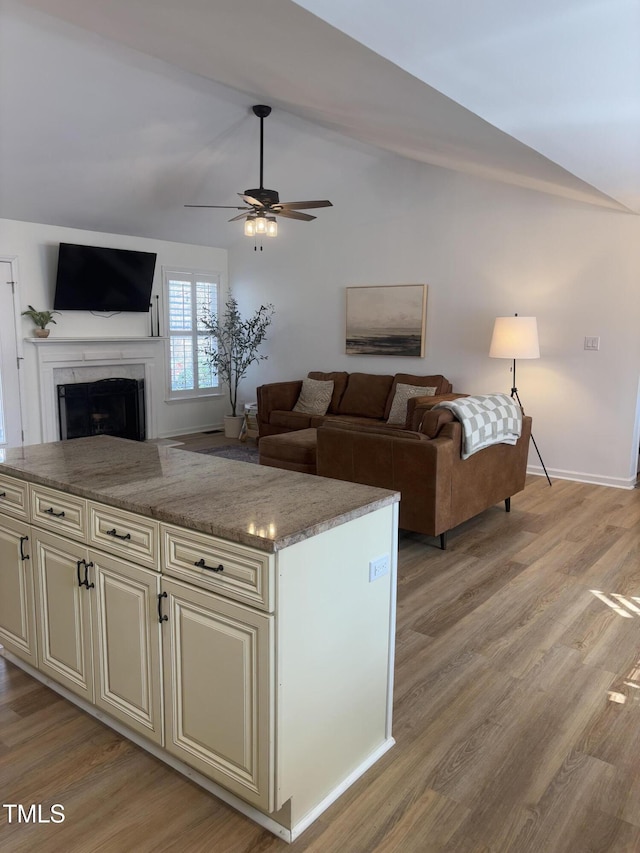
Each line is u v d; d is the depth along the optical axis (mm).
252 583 1614
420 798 1870
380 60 2221
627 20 2502
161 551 1834
